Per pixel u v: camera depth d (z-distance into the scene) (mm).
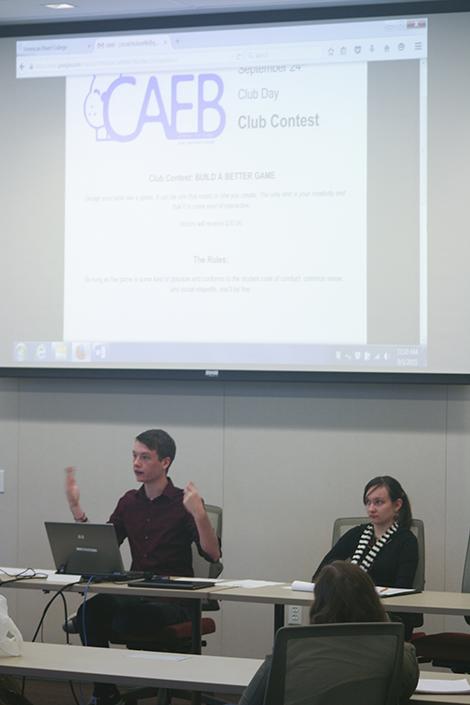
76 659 3463
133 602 5047
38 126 6367
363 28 5996
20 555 6414
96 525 4668
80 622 5074
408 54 5938
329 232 6004
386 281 5930
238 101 6137
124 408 6309
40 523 6398
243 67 6133
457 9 5879
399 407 5988
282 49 6090
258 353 6043
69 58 6340
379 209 5949
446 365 5852
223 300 6098
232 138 6137
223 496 6168
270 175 6086
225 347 6082
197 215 6160
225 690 3139
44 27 6363
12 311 6355
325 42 6039
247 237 6098
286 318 6023
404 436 5977
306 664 2809
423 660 4914
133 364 6188
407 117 5930
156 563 5234
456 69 5883
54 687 6012
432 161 5902
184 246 6168
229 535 6148
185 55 6207
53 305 6305
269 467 6121
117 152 6270
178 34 6215
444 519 5910
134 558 5293
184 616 5051
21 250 6359
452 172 5879
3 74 6414
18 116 6387
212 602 5316
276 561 6090
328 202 6012
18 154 6383
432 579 5891
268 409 6133
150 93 6246
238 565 6125
